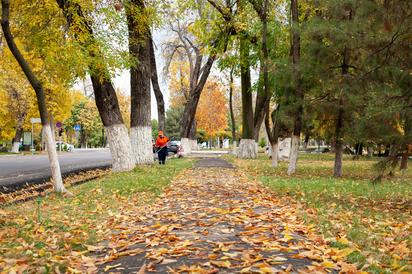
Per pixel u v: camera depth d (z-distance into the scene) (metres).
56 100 38.31
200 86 37.41
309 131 27.34
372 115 10.66
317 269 4.53
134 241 6.18
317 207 9.65
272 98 31.45
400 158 10.38
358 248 5.77
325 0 14.09
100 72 14.97
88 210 9.37
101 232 7.02
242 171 20.42
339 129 17.14
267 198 10.71
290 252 5.29
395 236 6.79
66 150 64.94
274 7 24.48
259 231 6.46
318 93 16.78
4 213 8.63
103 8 14.04
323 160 35.62
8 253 5.66
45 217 8.35
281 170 21.02
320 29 13.55
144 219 8.02
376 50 10.97
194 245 5.65
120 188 12.82
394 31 10.09
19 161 31.53
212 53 29.33
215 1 25.64
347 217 8.42
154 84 32.84
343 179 17.02
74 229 7.31
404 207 10.30
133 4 17.23
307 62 15.06
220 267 4.61
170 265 4.81
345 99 14.79
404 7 9.68
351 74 14.10
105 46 14.01
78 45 13.41
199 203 9.91
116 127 17.84
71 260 5.21
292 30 16.77
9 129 49.88
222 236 6.23
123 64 14.85
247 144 33.66
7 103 44.28
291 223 7.25
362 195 12.12
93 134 98.75
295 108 17.22
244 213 8.13
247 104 33.34
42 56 15.41
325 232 6.73
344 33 12.11
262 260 4.86
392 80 10.83
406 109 10.00
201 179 16.30
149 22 17.86
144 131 21.23
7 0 11.27
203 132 95.00
